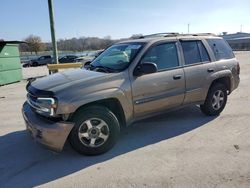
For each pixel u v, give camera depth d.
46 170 3.95
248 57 30.61
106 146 4.36
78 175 3.78
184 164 3.95
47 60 39.00
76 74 4.66
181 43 5.38
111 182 3.56
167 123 5.73
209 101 5.87
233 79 6.23
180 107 5.40
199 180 3.51
